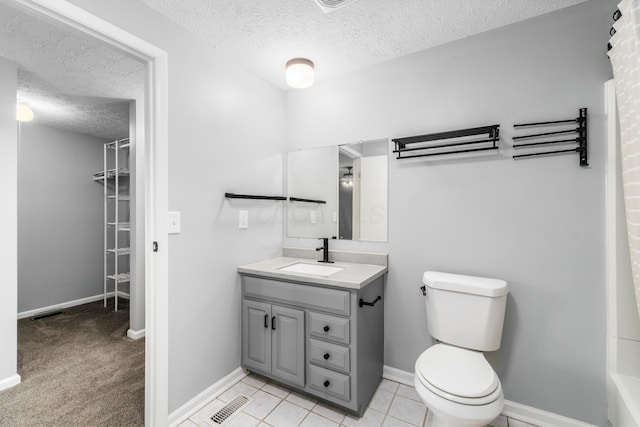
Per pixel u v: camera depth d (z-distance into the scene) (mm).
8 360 1973
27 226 3473
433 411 1247
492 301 1541
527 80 1654
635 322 1387
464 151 1775
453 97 1859
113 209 4199
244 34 1767
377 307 1943
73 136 3869
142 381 2051
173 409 1623
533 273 1641
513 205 1693
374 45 1891
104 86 2504
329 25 1688
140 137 2785
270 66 2146
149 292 1564
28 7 1145
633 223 1218
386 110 2088
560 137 1573
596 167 1502
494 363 1721
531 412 1629
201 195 1802
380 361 2012
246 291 2035
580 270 1534
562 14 1568
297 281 1800
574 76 1545
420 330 1964
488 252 1758
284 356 1861
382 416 1673
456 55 1848
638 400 1224
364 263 2143
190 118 1733
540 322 1624
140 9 1473
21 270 3416
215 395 1861
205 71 1834
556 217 1590
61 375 2121
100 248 4117
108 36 1370
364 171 2174
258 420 1649
